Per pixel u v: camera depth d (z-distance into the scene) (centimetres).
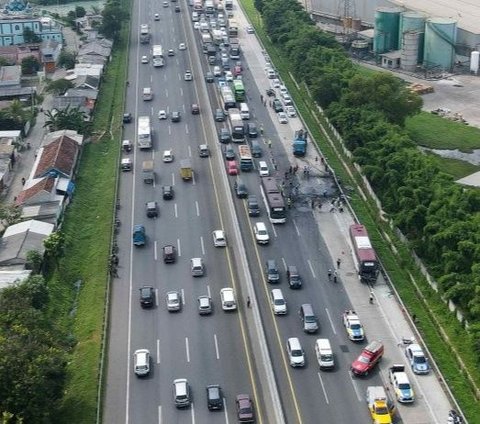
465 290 17288
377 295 18762
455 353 16538
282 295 18375
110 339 17288
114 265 19988
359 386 15662
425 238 19675
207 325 17662
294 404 15162
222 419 14800
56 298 18800
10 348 14062
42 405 13875
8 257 19850
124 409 15162
